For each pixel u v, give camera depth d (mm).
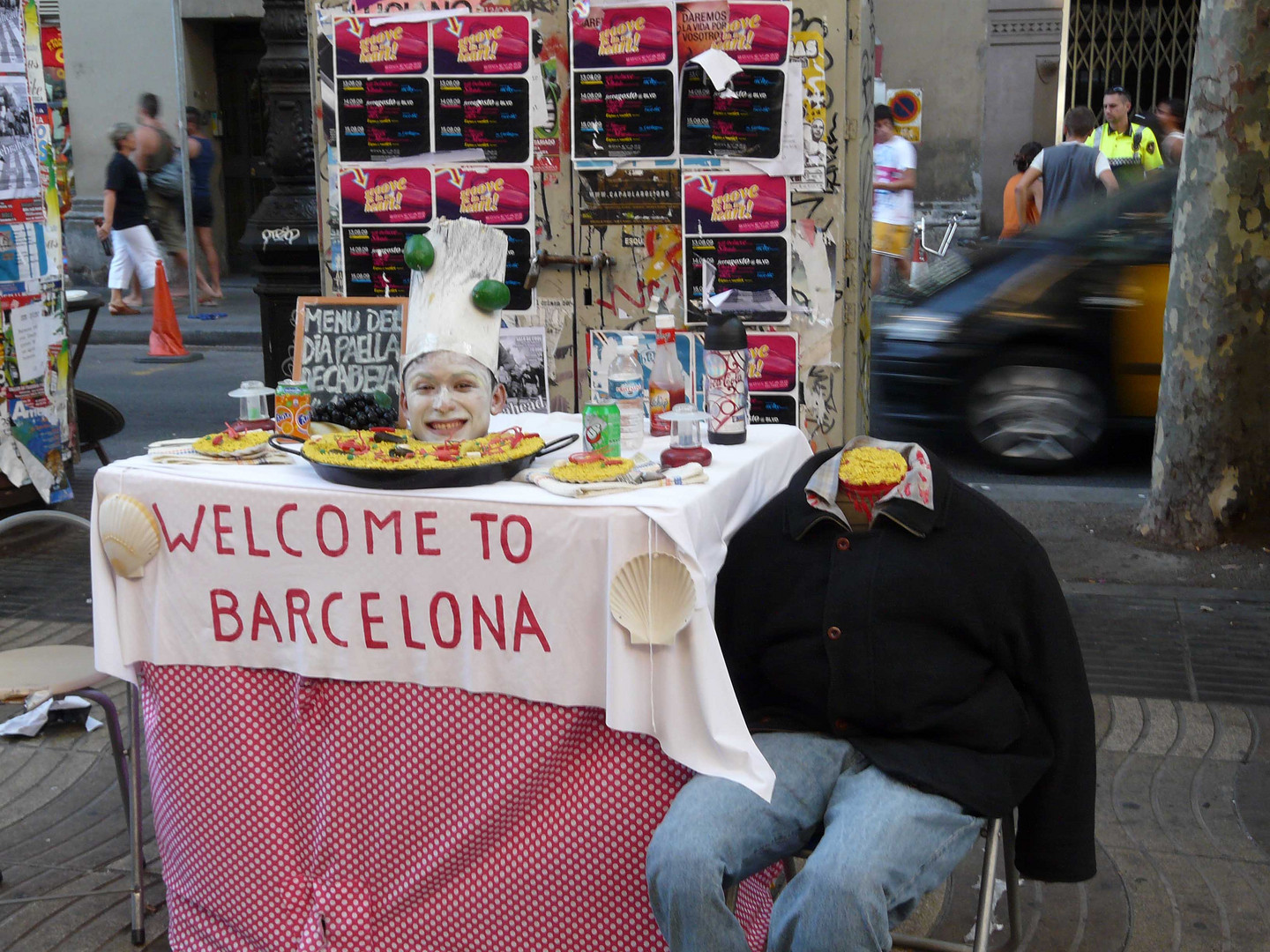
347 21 4629
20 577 5613
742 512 2816
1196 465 5859
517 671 2547
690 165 4473
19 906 3232
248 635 2756
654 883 2322
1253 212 5594
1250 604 5230
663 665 2422
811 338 4547
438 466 2562
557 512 2445
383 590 2609
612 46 4418
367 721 2699
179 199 14430
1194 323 5750
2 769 3982
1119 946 3025
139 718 3451
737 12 4316
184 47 15273
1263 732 4129
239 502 2678
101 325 12836
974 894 3273
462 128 4621
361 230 4785
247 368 11227
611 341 4668
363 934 2770
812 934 2230
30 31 6000
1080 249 7059
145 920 3145
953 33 14625
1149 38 14734
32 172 6027
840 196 4410
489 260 2920
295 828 2834
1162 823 3582
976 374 7156
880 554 2537
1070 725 2500
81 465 7621
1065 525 6207
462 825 2658
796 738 2598
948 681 2504
